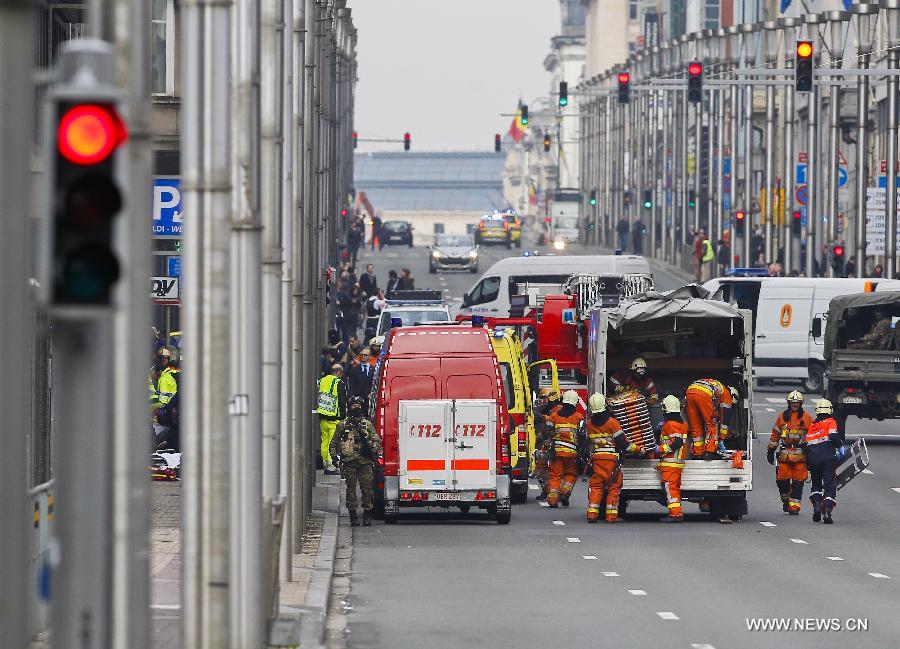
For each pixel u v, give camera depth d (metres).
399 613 52.97
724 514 83.94
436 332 83.12
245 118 38.72
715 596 56.84
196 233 33.59
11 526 20.45
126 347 24.22
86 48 21.23
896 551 71.00
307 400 80.94
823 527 81.19
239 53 38.47
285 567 56.34
